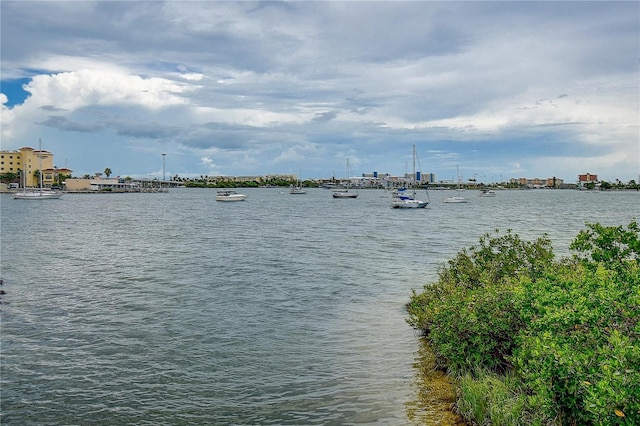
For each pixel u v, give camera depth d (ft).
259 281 87.04
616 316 28.02
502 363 39.04
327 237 169.68
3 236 174.29
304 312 64.90
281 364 45.83
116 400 38.81
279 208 398.21
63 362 46.91
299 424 34.63
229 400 38.52
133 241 157.79
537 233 181.27
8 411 37.11
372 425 34.01
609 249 37.68
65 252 129.90
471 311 40.29
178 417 36.01
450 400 37.35
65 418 36.09
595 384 24.35
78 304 70.03
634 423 21.88
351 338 53.36
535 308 34.35
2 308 67.72
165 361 46.93
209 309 66.80
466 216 294.05
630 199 622.13
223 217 287.48
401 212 338.75
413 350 49.14
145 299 73.00
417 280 87.66
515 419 30.12
